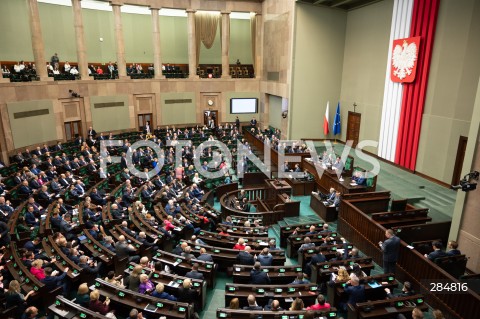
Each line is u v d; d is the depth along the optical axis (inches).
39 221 424.8
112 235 395.9
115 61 1040.2
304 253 355.3
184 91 1029.8
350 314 269.0
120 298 262.1
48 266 313.7
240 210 529.0
